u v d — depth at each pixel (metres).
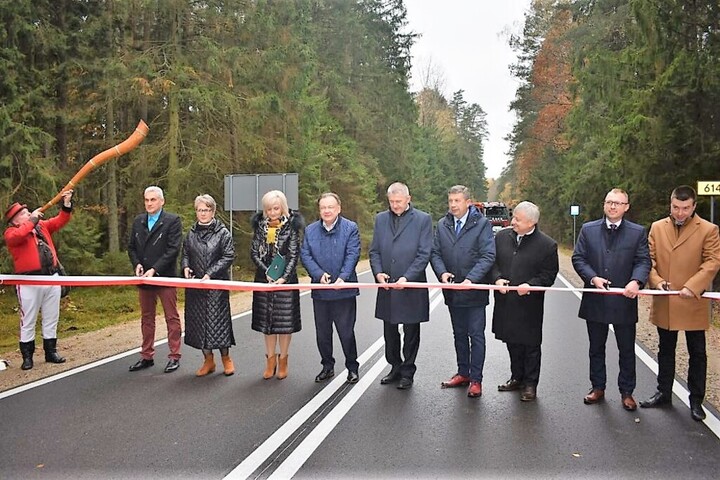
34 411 5.75
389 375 6.79
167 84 17.19
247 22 19.00
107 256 16.80
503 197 109.38
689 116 13.24
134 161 18.16
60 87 15.97
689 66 12.90
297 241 6.83
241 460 4.62
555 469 4.46
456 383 6.61
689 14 12.96
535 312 6.12
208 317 6.84
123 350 8.50
